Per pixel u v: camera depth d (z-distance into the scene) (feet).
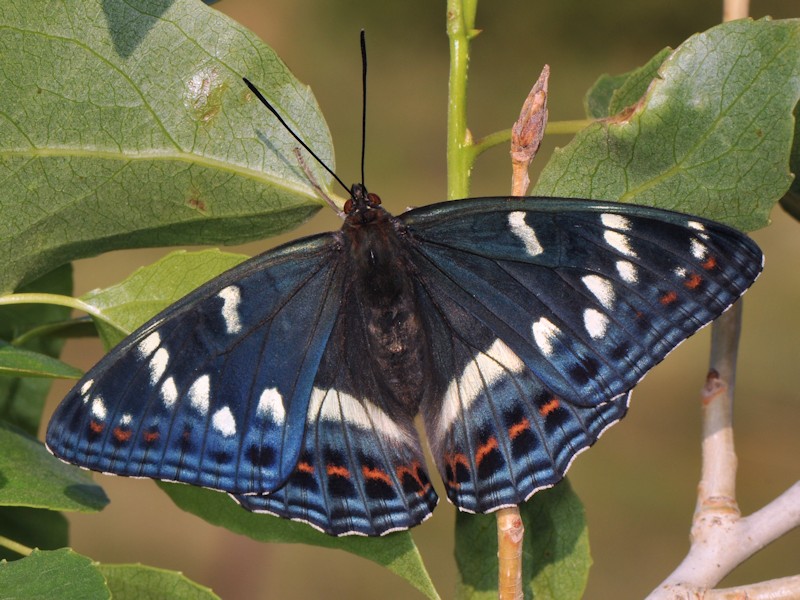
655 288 1.78
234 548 3.10
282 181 1.80
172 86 1.79
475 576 1.80
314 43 3.97
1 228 1.79
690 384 3.42
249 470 1.79
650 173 1.79
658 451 3.29
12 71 1.77
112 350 1.77
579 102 3.77
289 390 1.80
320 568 3.10
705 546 1.78
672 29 3.84
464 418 1.81
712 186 1.78
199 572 3.05
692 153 1.78
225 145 1.80
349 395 1.81
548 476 1.79
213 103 1.79
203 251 1.81
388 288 1.82
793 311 3.44
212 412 1.78
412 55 3.96
